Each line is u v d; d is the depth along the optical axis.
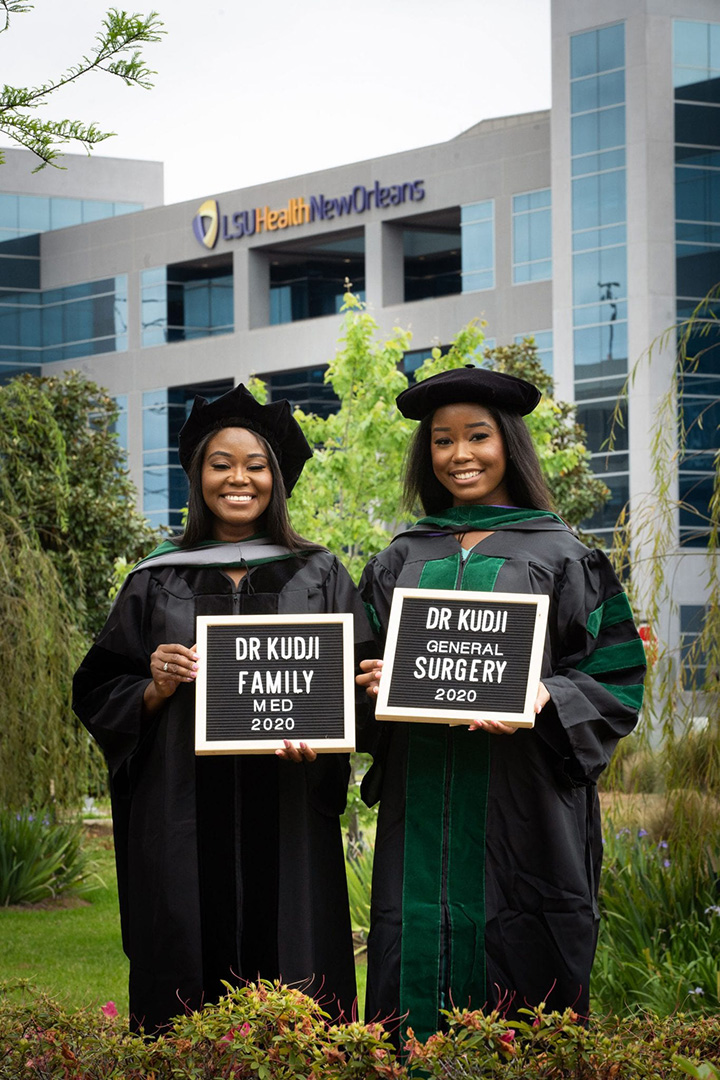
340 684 3.79
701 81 34.53
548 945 3.73
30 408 10.25
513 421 4.17
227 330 46.69
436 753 3.88
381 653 4.11
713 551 6.06
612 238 34.69
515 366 23.34
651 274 34.00
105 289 47.81
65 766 10.24
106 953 8.81
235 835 3.95
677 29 34.38
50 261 48.91
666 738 6.07
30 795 10.51
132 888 3.96
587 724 3.77
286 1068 3.05
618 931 6.23
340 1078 3.03
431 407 4.20
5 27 3.70
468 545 4.08
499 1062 3.12
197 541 4.21
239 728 3.75
